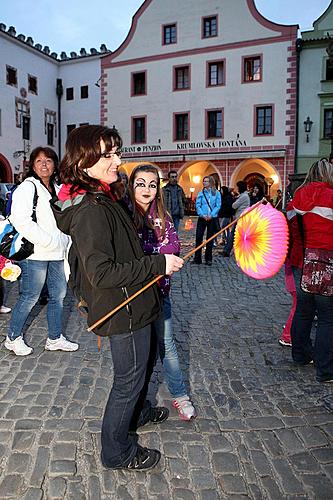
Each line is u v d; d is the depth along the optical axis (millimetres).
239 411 3117
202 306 6039
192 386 3520
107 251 1899
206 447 2684
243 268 2475
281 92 24828
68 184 2025
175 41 27000
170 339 2969
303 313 3795
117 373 2195
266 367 3906
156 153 27844
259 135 25453
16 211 3633
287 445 2713
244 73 25578
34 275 3914
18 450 2607
